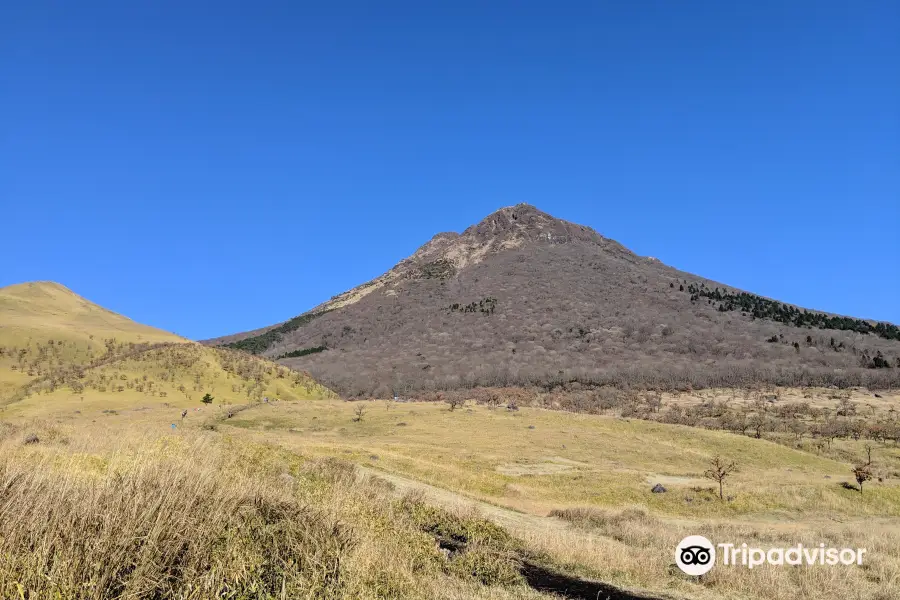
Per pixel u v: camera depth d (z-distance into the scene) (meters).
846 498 38.56
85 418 70.06
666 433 65.75
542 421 72.81
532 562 11.27
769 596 10.87
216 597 5.66
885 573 13.79
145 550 5.73
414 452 49.69
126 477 7.54
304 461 19.00
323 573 6.78
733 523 29.39
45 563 5.12
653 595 9.75
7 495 5.96
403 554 8.98
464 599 7.97
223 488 8.27
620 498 36.09
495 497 30.55
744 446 61.16
